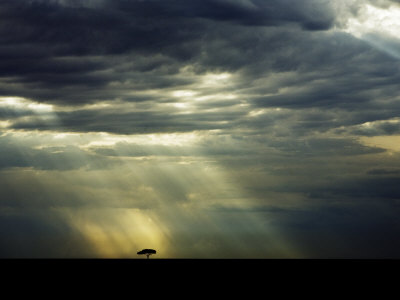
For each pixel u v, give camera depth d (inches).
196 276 3784.5
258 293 2669.8
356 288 2898.6
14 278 3454.7
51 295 2495.1
